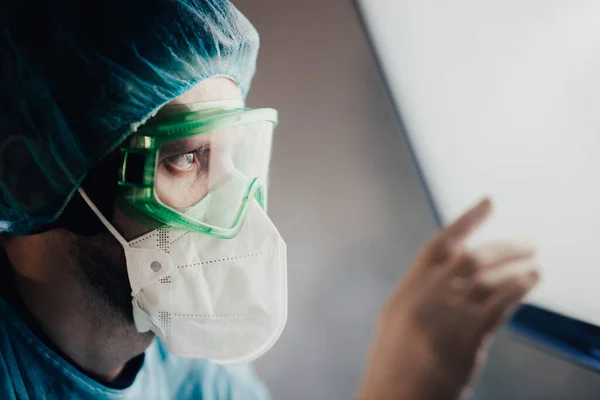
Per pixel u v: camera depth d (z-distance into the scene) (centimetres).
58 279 70
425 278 54
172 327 70
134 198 63
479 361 50
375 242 125
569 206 75
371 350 56
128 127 62
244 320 70
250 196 69
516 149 83
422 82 102
